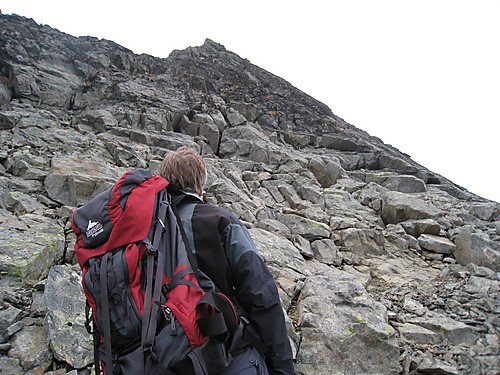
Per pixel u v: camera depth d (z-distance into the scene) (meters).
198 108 16.03
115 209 2.05
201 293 1.98
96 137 11.59
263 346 2.23
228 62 23.83
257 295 2.14
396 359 4.40
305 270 6.44
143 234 1.99
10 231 5.62
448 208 10.95
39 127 11.09
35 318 4.23
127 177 2.18
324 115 20.47
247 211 8.51
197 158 2.54
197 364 1.77
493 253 7.34
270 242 7.05
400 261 7.87
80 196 7.37
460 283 6.62
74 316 4.15
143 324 1.81
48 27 18.05
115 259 1.93
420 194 12.73
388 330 4.62
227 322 1.96
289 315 5.14
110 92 15.54
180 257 2.04
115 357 1.90
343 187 12.13
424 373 4.32
